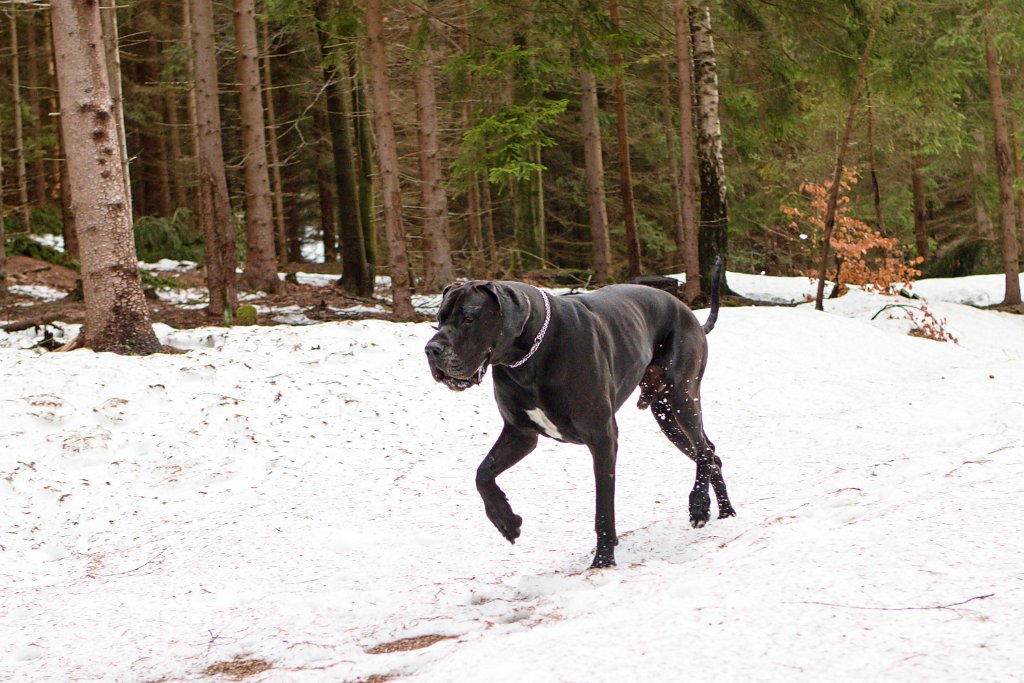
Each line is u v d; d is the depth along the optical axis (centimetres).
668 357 582
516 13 1544
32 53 2689
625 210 2045
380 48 1485
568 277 2311
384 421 883
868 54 1931
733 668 291
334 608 479
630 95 2892
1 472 725
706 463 575
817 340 1359
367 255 2494
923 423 823
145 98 2870
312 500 682
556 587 464
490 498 508
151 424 848
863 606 328
